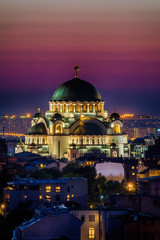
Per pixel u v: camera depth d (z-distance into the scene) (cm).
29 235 15662
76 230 15800
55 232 15738
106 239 15488
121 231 13900
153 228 13375
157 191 15888
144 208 15500
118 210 15925
